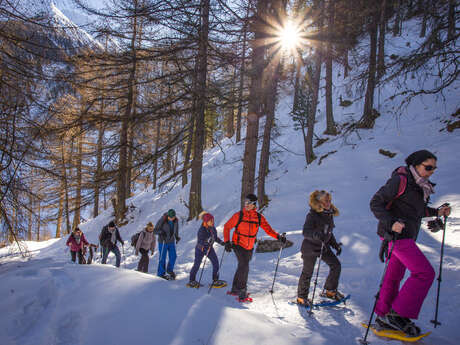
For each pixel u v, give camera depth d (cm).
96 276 280
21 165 571
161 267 607
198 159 1375
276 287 479
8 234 620
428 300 332
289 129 2303
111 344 185
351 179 1183
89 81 765
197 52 724
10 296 240
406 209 264
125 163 844
